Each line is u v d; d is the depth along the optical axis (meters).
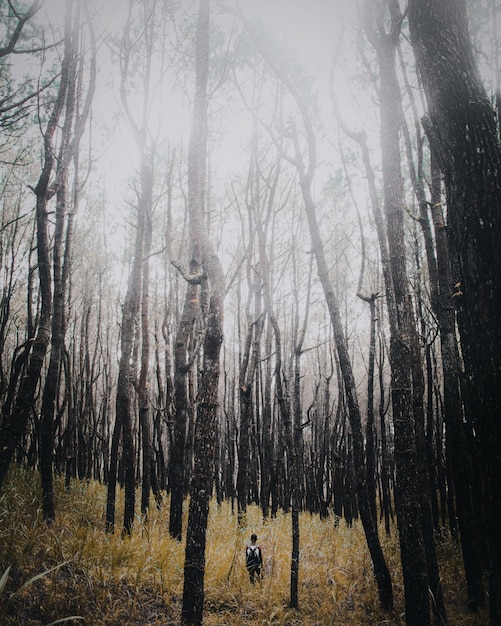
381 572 6.43
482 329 3.46
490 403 3.39
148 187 8.80
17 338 11.18
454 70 3.83
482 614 5.90
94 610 4.92
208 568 6.70
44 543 5.76
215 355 4.96
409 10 4.21
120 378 7.79
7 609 4.32
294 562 6.44
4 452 5.16
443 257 6.92
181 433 8.09
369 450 8.73
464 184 3.69
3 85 6.30
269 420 12.39
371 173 6.96
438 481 10.50
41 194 6.26
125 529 7.21
